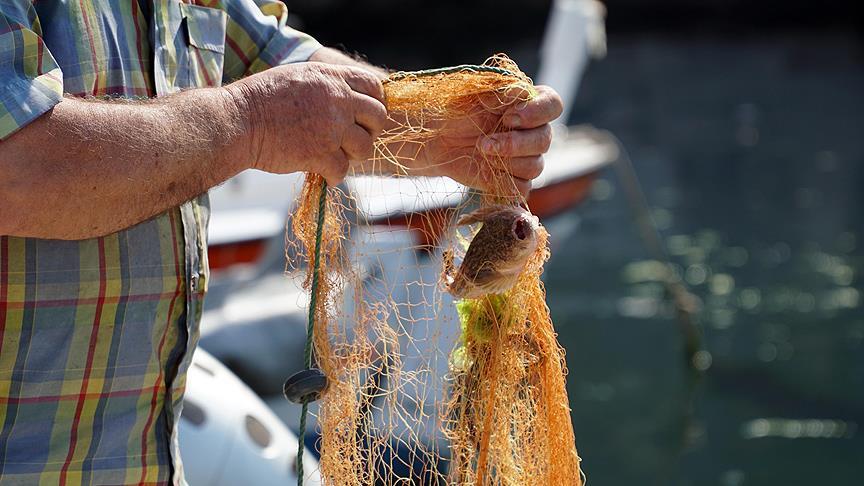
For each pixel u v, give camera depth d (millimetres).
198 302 1885
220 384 2846
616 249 11109
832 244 11031
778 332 8469
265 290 4602
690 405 7020
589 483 5883
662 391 7270
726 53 28875
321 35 33281
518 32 33781
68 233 1604
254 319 4156
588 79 24500
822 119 18812
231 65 2215
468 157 2004
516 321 1964
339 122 1779
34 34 1552
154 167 1613
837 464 6062
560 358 2047
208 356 3004
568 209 7902
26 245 1660
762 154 15930
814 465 6035
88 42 1719
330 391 2000
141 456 1812
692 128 18281
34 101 1520
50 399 1718
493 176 1984
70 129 1552
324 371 1985
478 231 1913
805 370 7605
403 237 2408
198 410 2730
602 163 8203
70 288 1697
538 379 2029
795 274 10047
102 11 1755
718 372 7641
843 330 8438
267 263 4934
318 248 1927
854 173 14383
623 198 13484
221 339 4066
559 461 2023
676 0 33688
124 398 1782
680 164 15391
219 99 1694
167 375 1845
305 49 2266
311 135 1759
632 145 16906
